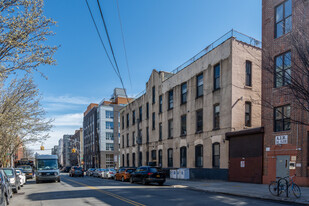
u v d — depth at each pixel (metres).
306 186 14.77
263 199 11.80
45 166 25.39
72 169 41.00
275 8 17.92
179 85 28.48
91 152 74.94
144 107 37.09
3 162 30.36
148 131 35.62
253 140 18.58
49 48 10.16
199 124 24.86
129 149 41.16
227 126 20.86
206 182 20.70
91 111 77.62
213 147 22.50
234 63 21.03
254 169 18.28
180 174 25.42
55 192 15.23
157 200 11.37
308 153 14.98
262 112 18.03
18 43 9.09
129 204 10.29
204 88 24.16
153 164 32.00
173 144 28.88
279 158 16.61
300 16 13.16
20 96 17.02
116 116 69.88
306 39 9.81
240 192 13.55
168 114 30.45
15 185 14.92
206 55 24.22
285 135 16.28
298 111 15.55
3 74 9.90
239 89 21.03
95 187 18.28
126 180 25.72
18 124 18.86
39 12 9.57
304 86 9.92
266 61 13.45
